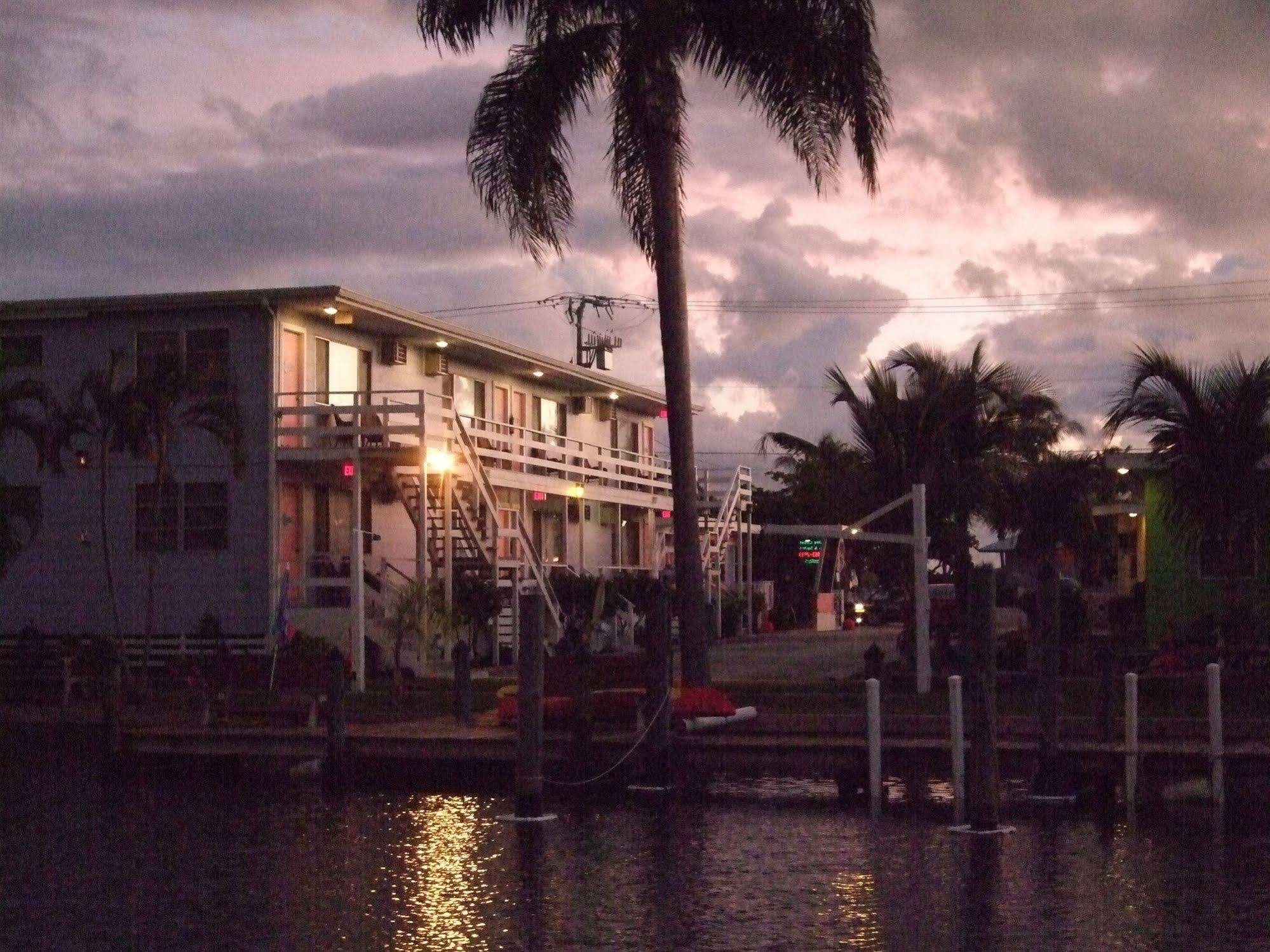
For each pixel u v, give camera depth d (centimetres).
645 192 2680
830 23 2611
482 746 2425
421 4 2653
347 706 2912
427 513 3934
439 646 3534
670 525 5891
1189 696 2731
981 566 2034
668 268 2664
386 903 1653
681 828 2072
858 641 5131
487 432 4028
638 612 4738
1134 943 1457
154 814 2214
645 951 1450
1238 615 3031
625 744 2384
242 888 1736
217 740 2572
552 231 2634
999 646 3359
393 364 4116
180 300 3650
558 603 4094
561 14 2655
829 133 2617
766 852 1906
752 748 2328
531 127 2606
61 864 1873
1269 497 2984
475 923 1562
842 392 3750
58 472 3309
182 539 3681
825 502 5494
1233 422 2922
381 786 2467
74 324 3778
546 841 1989
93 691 3312
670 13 2561
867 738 2362
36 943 1513
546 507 4934
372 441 3744
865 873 1780
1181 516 3095
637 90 2567
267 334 3662
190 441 3694
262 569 3634
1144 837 1973
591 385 5216
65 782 2517
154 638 3678
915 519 2981
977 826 2012
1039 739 2311
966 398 3681
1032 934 1493
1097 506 5247
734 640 5250
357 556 3272
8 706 3184
